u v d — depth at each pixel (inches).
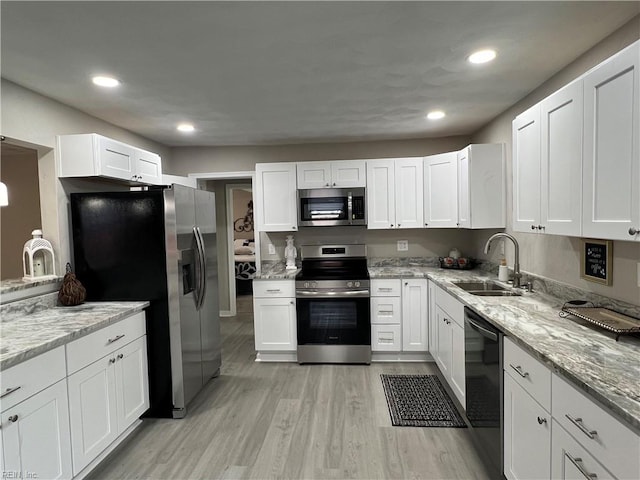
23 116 95.5
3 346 66.0
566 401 50.9
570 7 64.4
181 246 107.2
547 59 85.8
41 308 94.7
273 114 124.8
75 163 103.8
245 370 140.5
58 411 71.7
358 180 155.6
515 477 67.9
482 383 82.4
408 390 120.4
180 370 105.3
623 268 71.7
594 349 57.6
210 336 126.7
